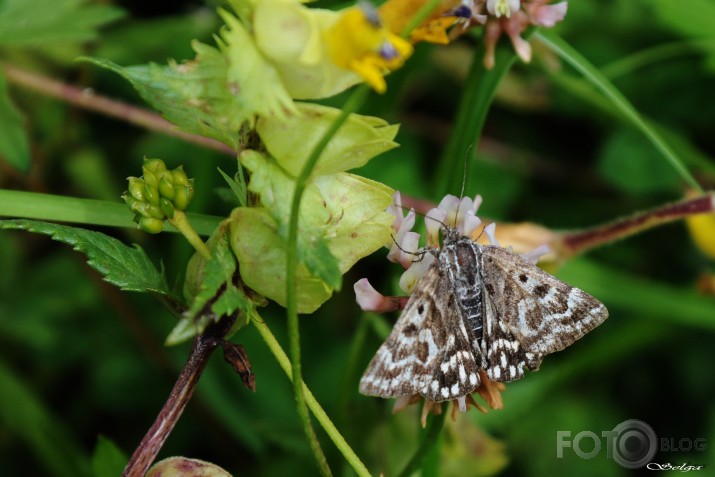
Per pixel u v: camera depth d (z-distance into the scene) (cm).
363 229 27
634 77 37
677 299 34
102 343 35
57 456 34
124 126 36
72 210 30
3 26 32
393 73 33
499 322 29
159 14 36
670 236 36
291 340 27
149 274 28
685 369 35
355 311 35
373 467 33
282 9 26
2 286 35
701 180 36
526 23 31
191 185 28
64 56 35
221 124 27
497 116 37
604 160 37
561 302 29
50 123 35
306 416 27
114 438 35
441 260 29
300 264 27
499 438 35
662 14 35
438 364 28
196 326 27
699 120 37
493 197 36
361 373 33
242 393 34
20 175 35
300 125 27
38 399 34
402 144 36
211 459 35
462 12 28
